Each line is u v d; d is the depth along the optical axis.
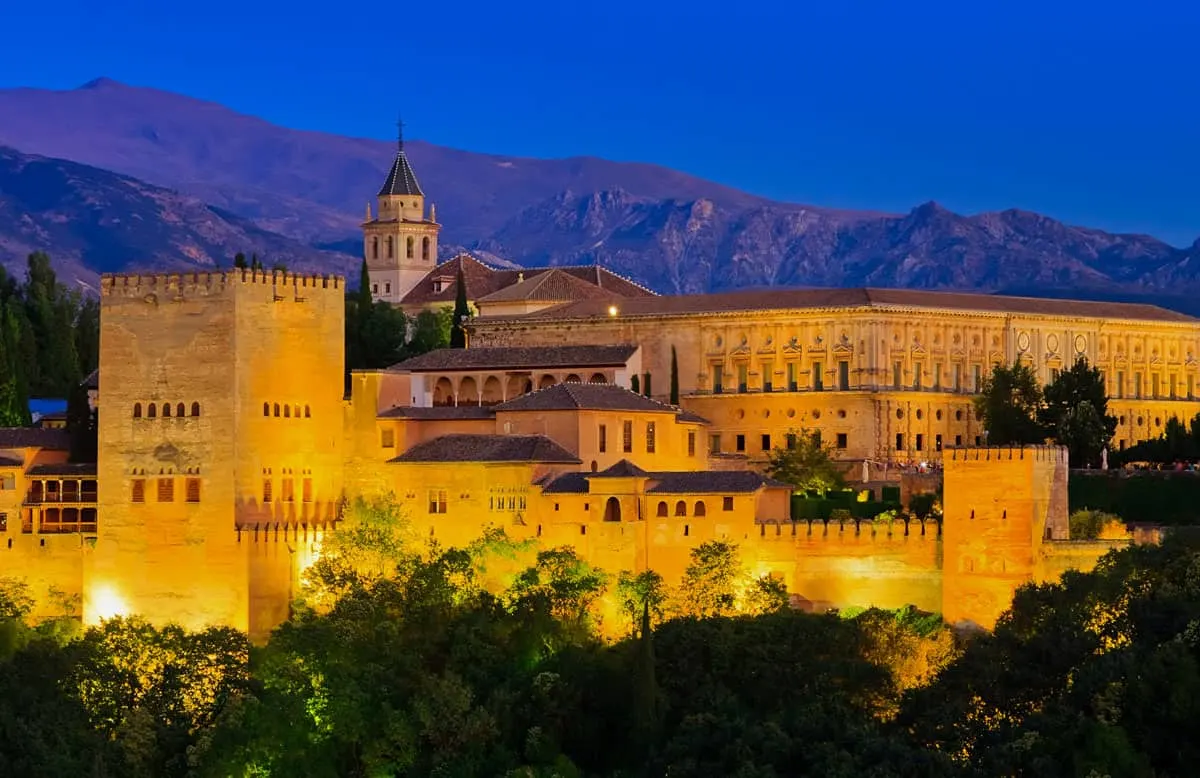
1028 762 198.88
